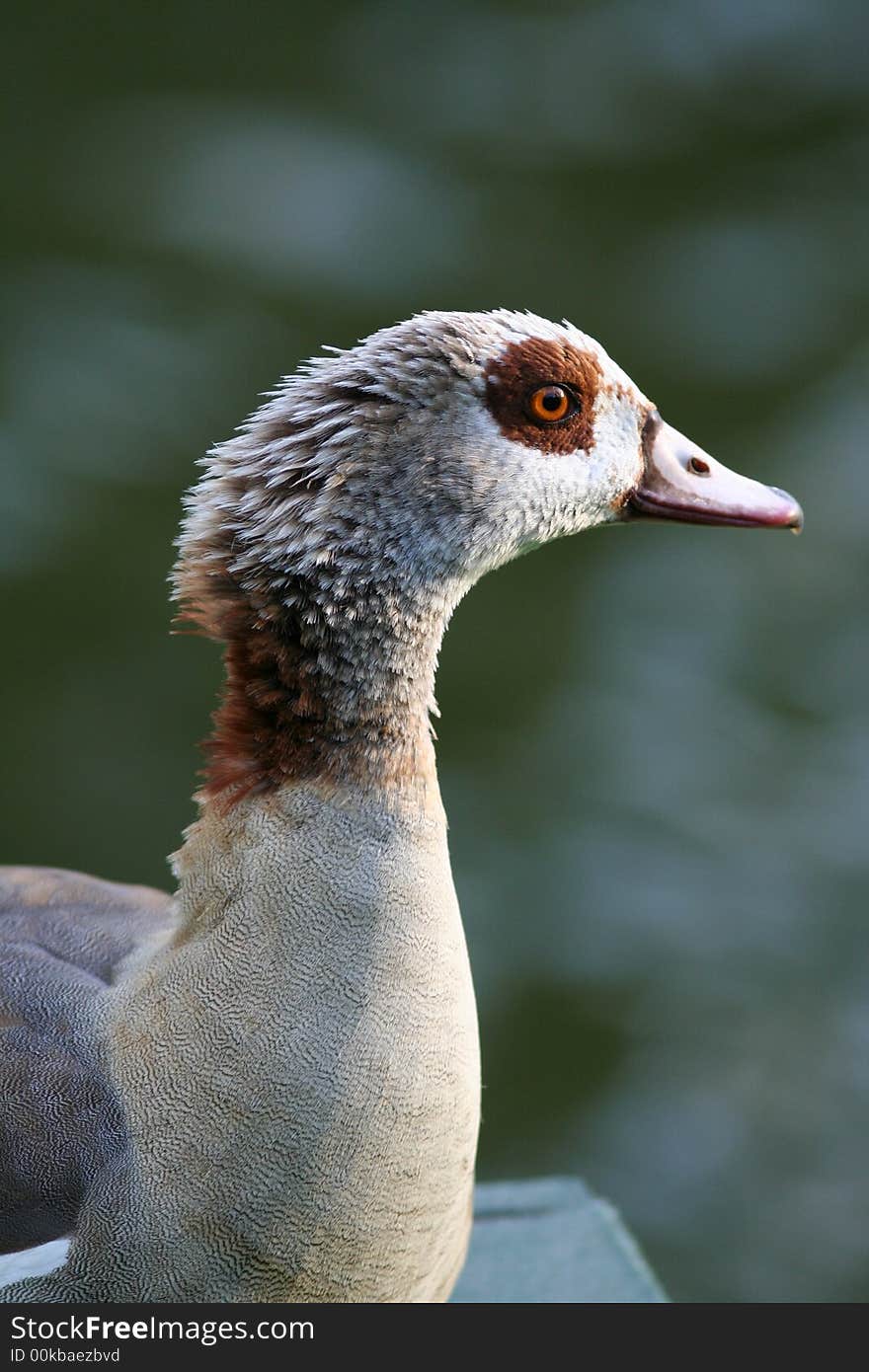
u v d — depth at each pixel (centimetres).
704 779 1208
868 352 1596
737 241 1766
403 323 450
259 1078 422
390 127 1855
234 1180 423
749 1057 1043
